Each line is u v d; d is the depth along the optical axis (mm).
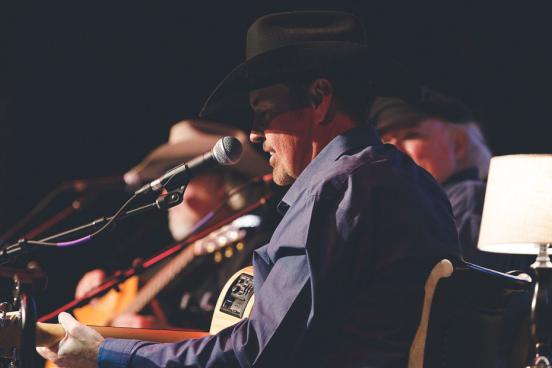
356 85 3174
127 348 2891
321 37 3236
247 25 7555
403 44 7094
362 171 2875
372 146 3074
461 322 2748
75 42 7797
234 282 3646
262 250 3092
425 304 2678
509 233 3541
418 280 2816
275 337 2736
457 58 6969
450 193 4648
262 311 2793
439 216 2988
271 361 2742
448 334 2713
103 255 6891
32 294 2971
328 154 3082
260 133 3199
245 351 2748
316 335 2764
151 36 7746
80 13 7777
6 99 7730
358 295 2822
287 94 3150
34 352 2914
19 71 7754
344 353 2801
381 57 3232
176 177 3105
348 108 3156
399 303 2793
